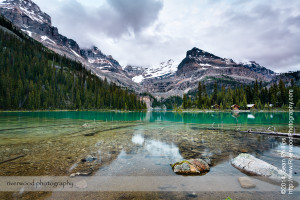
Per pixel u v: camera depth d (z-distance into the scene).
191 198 6.31
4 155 11.68
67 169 9.21
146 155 12.01
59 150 13.12
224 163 10.48
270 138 18.77
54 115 57.03
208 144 15.65
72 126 28.23
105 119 44.81
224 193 6.72
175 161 10.77
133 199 6.23
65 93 112.19
